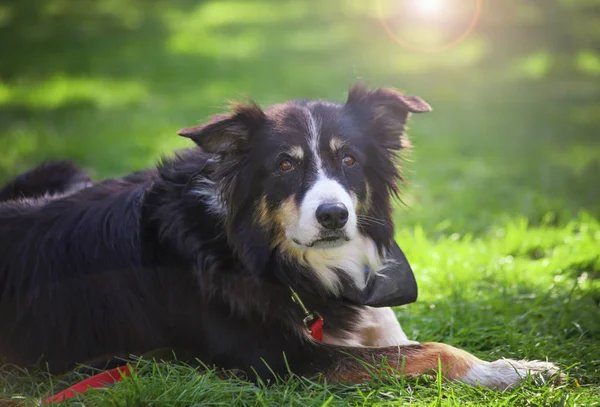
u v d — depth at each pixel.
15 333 4.02
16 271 4.05
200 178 3.99
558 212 6.96
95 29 22.00
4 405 3.57
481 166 8.69
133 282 3.99
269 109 4.17
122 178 4.43
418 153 9.43
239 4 28.45
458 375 3.73
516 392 3.55
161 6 27.39
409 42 19.95
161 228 3.98
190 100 13.01
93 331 4.00
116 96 13.39
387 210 4.20
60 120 11.48
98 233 4.05
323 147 3.90
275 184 3.89
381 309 4.33
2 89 13.89
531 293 5.09
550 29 16.05
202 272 3.86
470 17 19.66
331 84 14.20
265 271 3.92
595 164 8.35
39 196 4.92
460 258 5.71
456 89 13.81
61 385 3.89
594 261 5.59
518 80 14.32
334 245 3.76
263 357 3.78
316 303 4.04
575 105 11.98
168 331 4.02
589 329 4.47
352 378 3.71
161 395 3.51
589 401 3.48
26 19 23.00
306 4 28.27
